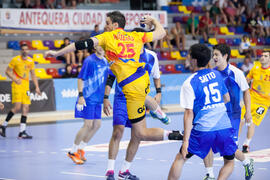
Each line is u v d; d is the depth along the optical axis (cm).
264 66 2106
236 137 1598
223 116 1270
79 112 1936
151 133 1323
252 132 2092
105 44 1273
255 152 2112
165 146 2352
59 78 4381
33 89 3944
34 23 4684
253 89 2106
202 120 1250
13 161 2027
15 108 2788
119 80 1295
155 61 1578
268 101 2088
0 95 3816
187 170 1742
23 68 2781
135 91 1289
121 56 1274
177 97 4600
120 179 1561
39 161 2017
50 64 4678
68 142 2589
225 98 1323
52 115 4047
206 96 1245
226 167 1309
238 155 1426
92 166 1873
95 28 4716
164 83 4500
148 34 1312
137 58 1295
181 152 1245
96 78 1928
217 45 1536
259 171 1673
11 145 2514
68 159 2059
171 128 3073
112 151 1514
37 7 4925
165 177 1634
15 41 4756
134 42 1295
